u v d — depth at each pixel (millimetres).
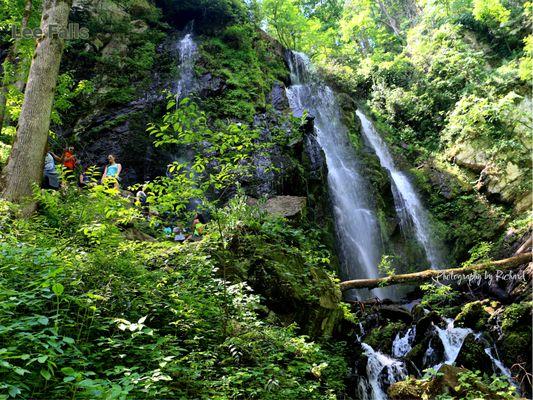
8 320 3113
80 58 17375
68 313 3779
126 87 16812
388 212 17953
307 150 16031
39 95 7594
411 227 18328
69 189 8047
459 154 20500
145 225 9164
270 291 7172
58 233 6273
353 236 16094
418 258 17406
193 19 21547
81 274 4262
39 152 7477
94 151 14930
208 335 4848
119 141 15016
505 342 9094
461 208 18984
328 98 20953
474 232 17859
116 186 6094
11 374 2771
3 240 4891
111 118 15727
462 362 8586
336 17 36625
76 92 12219
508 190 18219
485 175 19219
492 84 21094
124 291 4410
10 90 10922
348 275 14938
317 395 5199
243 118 16312
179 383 3770
